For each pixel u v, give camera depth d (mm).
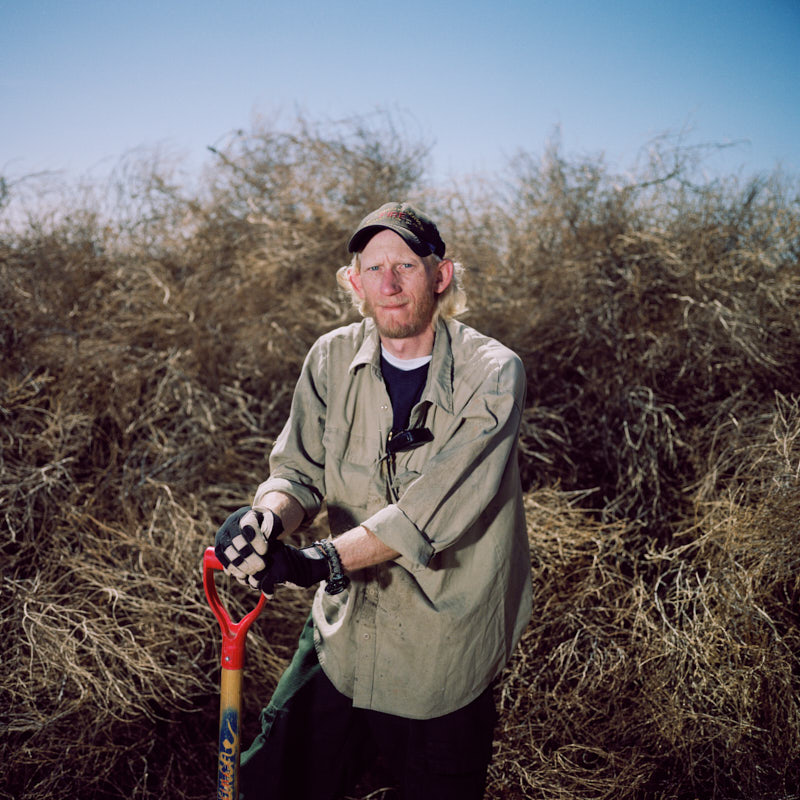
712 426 3025
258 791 1580
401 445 1563
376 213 1541
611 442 3039
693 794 2113
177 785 2178
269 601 2635
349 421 1633
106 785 2127
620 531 2672
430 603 1544
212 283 3615
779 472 2561
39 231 3668
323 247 3670
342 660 1611
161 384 3145
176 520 2695
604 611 2512
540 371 3326
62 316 3377
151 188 3916
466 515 1433
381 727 1639
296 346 3398
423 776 1605
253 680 2439
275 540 1392
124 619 2436
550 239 3656
